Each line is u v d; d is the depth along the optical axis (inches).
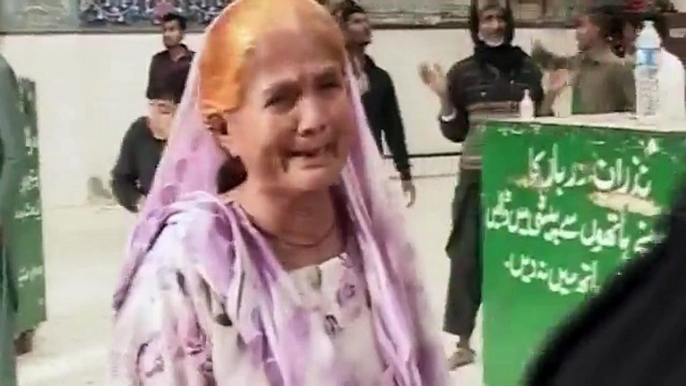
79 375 197.6
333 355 64.3
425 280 72.4
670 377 33.5
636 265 37.1
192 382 62.6
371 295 67.7
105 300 255.0
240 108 64.9
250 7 65.2
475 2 193.3
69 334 225.1
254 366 62.9
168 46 231.8
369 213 69.6
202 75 66.7
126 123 392.2
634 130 124.9
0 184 155.0
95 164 387.9
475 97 192.1
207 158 68.4
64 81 383.9
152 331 63.2
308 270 66.2
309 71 64.2
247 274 64.1
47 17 379.9
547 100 236.4
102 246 321.4
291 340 63.8
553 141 138.3
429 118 448.5
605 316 36.8
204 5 395.5
